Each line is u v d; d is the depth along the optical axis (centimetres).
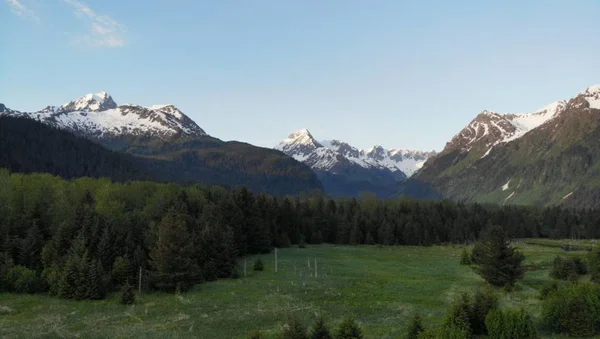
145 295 5925
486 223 15875
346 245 13300
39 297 5684
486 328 3909
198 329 4356
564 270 7081
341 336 3544
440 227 14862
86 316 4822
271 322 4603
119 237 7000
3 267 6044
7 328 4338
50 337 4097
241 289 6162
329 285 6425
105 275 5984
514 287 6222
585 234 16812
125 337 4094
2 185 8844
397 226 14138
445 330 3512
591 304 4072
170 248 6134
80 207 7388
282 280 6812
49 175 10844
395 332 4181
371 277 7175
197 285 6475
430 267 8556
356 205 16312
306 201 15575
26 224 7488
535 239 16375
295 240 12719
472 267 8181
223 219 9144
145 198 10494
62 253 6662
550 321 4181
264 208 11844
